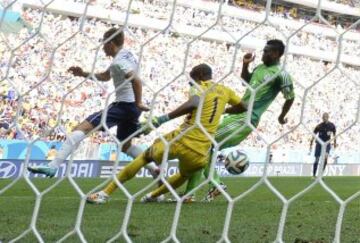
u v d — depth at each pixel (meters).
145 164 7.11
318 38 33.91
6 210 6.71
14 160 15.18
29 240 4.54
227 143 7.49
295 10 38.34
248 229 5.63
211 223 5.97
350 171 28.78
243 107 7.17
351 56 30.33
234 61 2.88
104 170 19.45
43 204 7.38
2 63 13.62
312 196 11.10
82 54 16.08
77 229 3.07
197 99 6.68
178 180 7.51
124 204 7.40
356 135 29.03
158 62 15.93
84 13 3.31
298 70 32.41
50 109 16.00
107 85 7.95
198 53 21.56
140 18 22.83
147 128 3.12
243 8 25.72
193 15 23.31
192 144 6.81
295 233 5.50
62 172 12.74
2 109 15.16
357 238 5.32
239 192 12.57
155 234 5.12
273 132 24.80
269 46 7.42
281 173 25.78
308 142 26.53
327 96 28.86
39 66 15.70
